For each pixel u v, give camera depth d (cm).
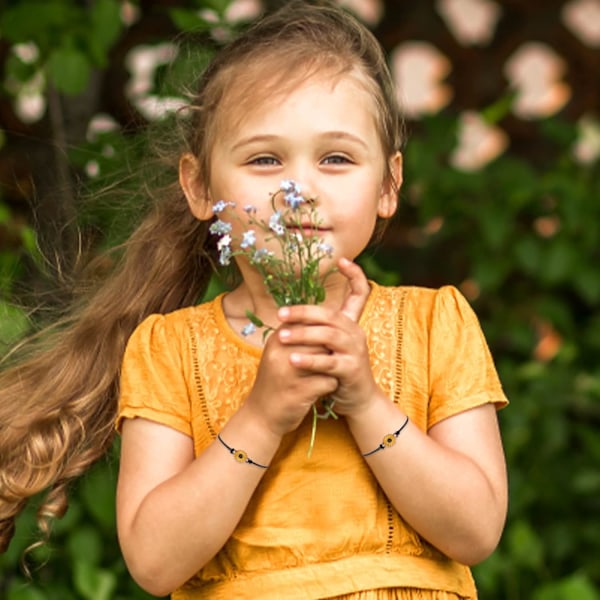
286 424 295
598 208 649
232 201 311
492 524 308
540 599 547
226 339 324
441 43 704
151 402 320
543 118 680
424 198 644
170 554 301
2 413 368
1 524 367
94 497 470
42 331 392
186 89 391
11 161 588
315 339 289
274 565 308
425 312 327
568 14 745
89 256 432
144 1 627
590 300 642
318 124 306
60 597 483
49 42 500
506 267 649
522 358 663
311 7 344
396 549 310
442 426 316
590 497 615
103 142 479
